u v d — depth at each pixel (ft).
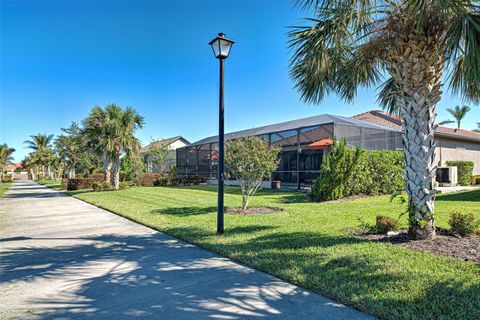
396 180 41.27
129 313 8.93
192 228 20.85
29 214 31.17
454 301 8.68
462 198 33.30
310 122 60.70
